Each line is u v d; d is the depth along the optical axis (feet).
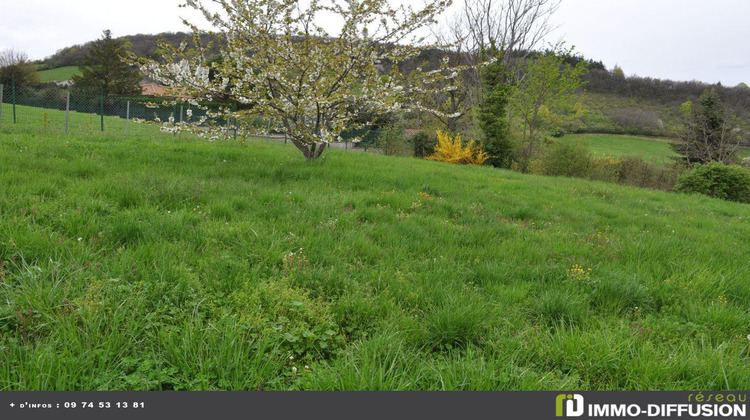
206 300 10.92
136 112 105.60
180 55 32.78
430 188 30.96
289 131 34.99
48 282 10.34
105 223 15.61
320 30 33.47
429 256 16.65
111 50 200.54
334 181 29.63
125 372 8.19
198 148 39.22
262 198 22.21
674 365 9.47
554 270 15.75
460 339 10.39
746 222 35.22
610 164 79.71
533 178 51.11
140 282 10.80
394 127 87.66
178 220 16.39
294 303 10.54
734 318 12.14
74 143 34.30
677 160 109.81
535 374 8.76
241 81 32.50
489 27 105.70
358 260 15.25
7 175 20.39
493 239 19.77
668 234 24.77
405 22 33.12
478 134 84.53
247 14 30.76
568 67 81.56
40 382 7.48
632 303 13.44
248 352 8.84
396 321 10.75
